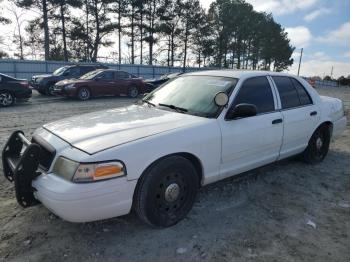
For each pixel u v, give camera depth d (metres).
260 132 4.05
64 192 2.70
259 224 3.48
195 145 3.36
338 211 3.85
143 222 3.38
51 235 3.18
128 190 2.92
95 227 3.33
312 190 4.41
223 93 3.62
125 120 3.55
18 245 3.02
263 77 4.39
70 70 17.67
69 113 10.91
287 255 2.97
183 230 3.32
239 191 4.28
